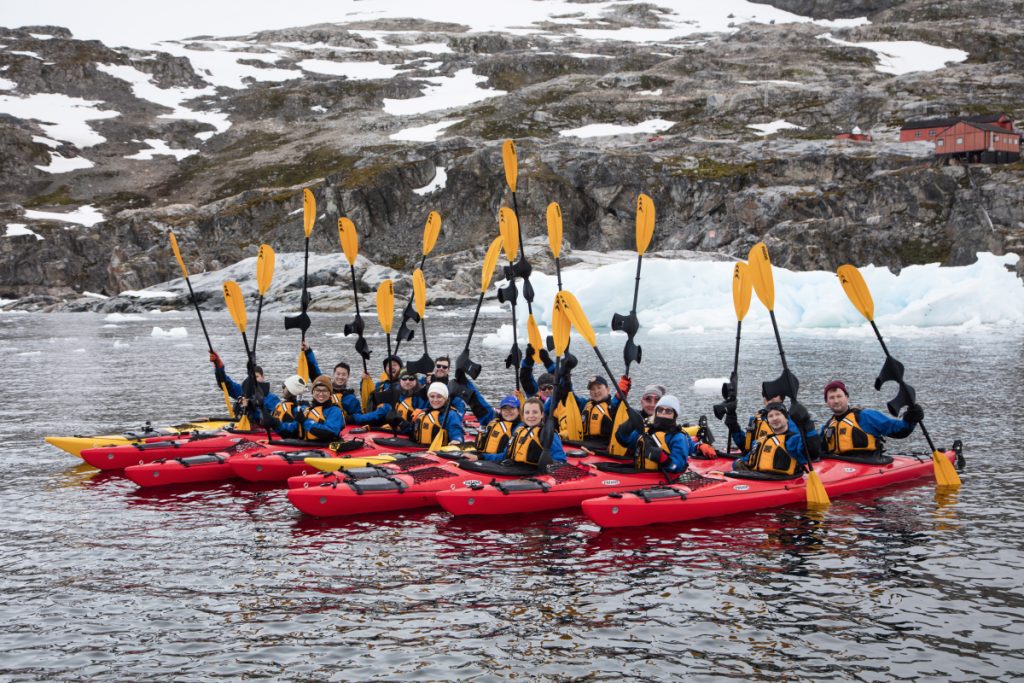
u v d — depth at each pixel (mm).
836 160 86938
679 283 44062
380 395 13852
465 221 96500
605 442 12203
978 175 79250
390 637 7215
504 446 11562
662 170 91438
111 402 21938
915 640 7047
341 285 77375
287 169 118250
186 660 6816
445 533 10047
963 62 132250
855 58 134250
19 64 142375
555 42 164500
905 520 10297
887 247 76062
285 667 6680
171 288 85438
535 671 6578
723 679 6430
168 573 8844
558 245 13859
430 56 162375
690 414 18578
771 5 188000
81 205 110875
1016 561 8875
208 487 12508
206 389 24484
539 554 9297
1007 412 18000
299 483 11281
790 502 10992
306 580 8594
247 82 152625
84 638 7254
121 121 134875
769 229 81188
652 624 7426
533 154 99625
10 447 15945
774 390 11461
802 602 7859
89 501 11812
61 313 80125
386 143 121188
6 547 9781
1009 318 42125
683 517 10359
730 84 124438
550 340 13289
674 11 190000
